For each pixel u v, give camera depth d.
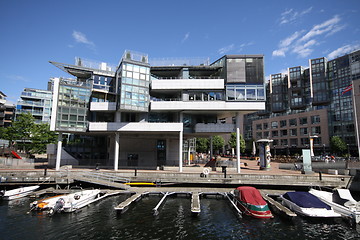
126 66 33.47
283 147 86.06
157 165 40.97
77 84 36.22
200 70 36.09
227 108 33.12
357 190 26.03
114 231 15.45
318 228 16.42
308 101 83.94
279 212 19.17
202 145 82.62
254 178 27.03
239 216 18.27
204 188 27.28
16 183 26.34
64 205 19.31
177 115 37.31
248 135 103.62
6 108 77.44
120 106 32.41
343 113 72.56
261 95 33.06
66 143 43.34
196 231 15.58
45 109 79.50
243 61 33.69
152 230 15.69
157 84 34.56
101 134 39.22
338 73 75.81
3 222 17.02
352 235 15.30
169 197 24.77
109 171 29.97
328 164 34.12
